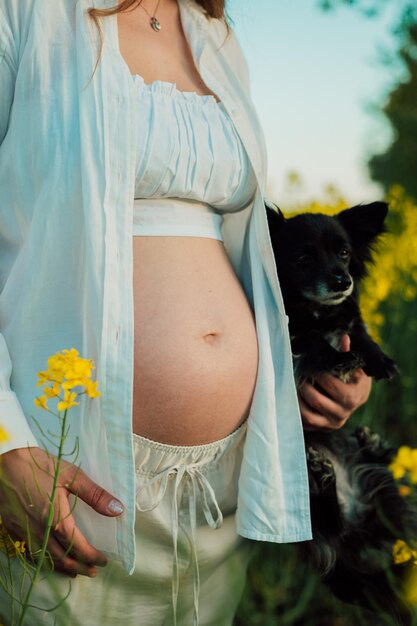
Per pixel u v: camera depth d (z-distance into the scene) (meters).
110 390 1.83
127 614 2.08
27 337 1.92
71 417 1.89
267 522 2.07
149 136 1.95
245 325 2.16
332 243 3.41
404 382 4.47
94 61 1.92
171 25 2.27
